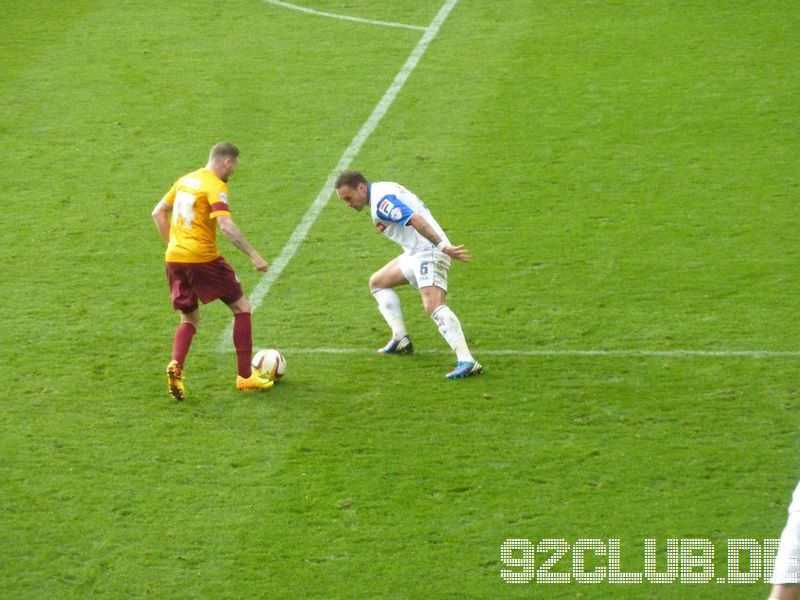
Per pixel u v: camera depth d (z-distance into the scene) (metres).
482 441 25.48
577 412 26.62
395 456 24.95
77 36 55.31
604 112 46.53
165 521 22.78
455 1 59.19
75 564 21.55
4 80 50.53
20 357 29.75
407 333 29.92
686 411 26.52
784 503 22.98
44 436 25.94
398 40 54.50
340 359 29.61
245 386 27.78
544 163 42.44
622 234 36.88
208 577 21.16
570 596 20.66
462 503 23.27
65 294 33.53
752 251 35.31
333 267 35.25
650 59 51.44
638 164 42.12
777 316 31.16
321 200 40.06
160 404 27.36
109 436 25.94
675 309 31.84
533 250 35.97
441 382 28.22
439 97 48.41
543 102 47.62
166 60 52.50
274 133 45.50
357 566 21.41
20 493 23.75
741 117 45.59
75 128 46.16
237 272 35.06
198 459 24.95
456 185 40.91
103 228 38.09
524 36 54.50
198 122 46.50
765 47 52.22
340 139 44.84
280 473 24.38
